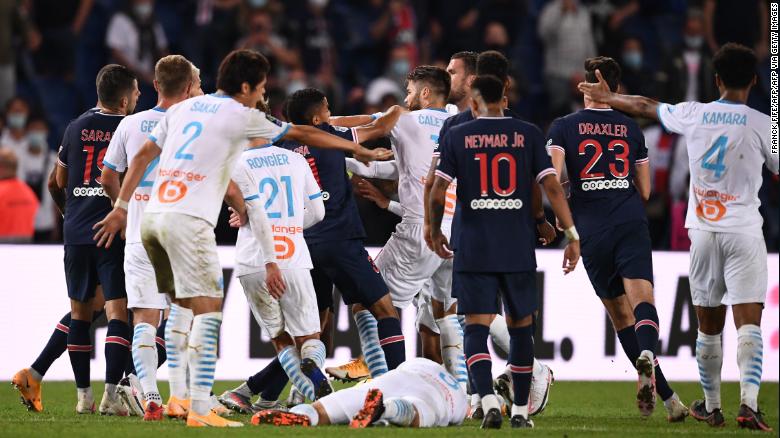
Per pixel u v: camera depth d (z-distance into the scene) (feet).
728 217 79.25
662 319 125.18
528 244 74.54
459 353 90.79
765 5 187.62
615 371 124.67
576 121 85.20
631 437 70.79
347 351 120.88
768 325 126.31
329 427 72.49
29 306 119.34
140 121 81.92
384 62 188.75
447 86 93.30
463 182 74.54
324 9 190.19
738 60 79.25
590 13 186.39
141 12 178.60
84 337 87.51
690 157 80.69
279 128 74.13
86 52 183.93
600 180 84.64
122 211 75.36
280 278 79.15
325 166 87.66
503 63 81.20
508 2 188.34
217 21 179.32
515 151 74.02
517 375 75.61
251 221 79.20
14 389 109.09
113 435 68.54
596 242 84.69
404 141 91.35
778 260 126.82
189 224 71.92
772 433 75.00
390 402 72.59
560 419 87.40
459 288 75.31
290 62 175.94
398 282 92.89
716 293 80.89
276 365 87.04
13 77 173.99
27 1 182.60
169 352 76.79
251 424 73.87
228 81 73.67
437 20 190.80
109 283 84.99
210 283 72.95
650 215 151.23
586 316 124.47
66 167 87.71
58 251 120.37
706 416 84.23
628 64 180.34
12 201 138.00
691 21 180.75
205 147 72.23
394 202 95.09
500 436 68.85
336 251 86.99
